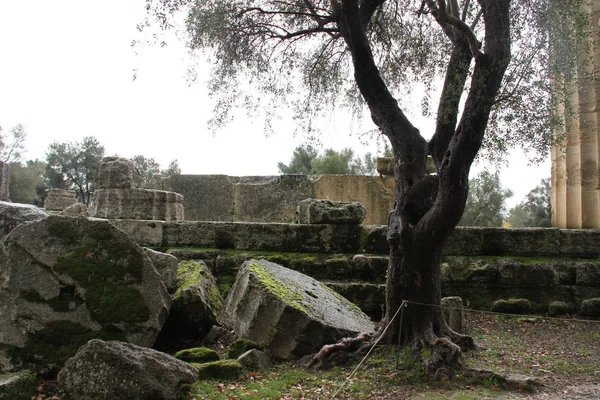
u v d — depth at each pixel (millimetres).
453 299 8188
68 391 4895
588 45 7242
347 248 10742
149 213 11500
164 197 11773
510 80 6551
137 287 6367
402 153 6805
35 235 6328
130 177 11664
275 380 5855
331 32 9234
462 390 5559
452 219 6168
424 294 6531
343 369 6281
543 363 6824
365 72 6809
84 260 6320
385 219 15125
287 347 6668
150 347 6207
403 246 6570
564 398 5367
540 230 10906
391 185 15367
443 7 6180
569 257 10820
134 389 4836
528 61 6586
